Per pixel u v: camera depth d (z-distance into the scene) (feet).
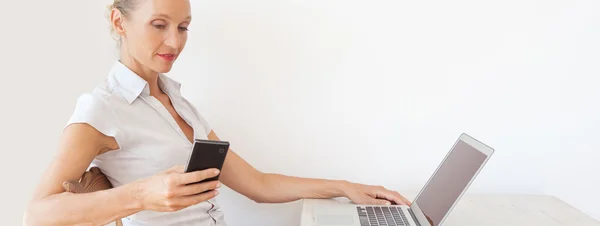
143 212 4.23
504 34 5.56
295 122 5.82
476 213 4.90
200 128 4.83
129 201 3.34
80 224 3.35
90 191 3.66
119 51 4.41
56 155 3.63
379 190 5.14
